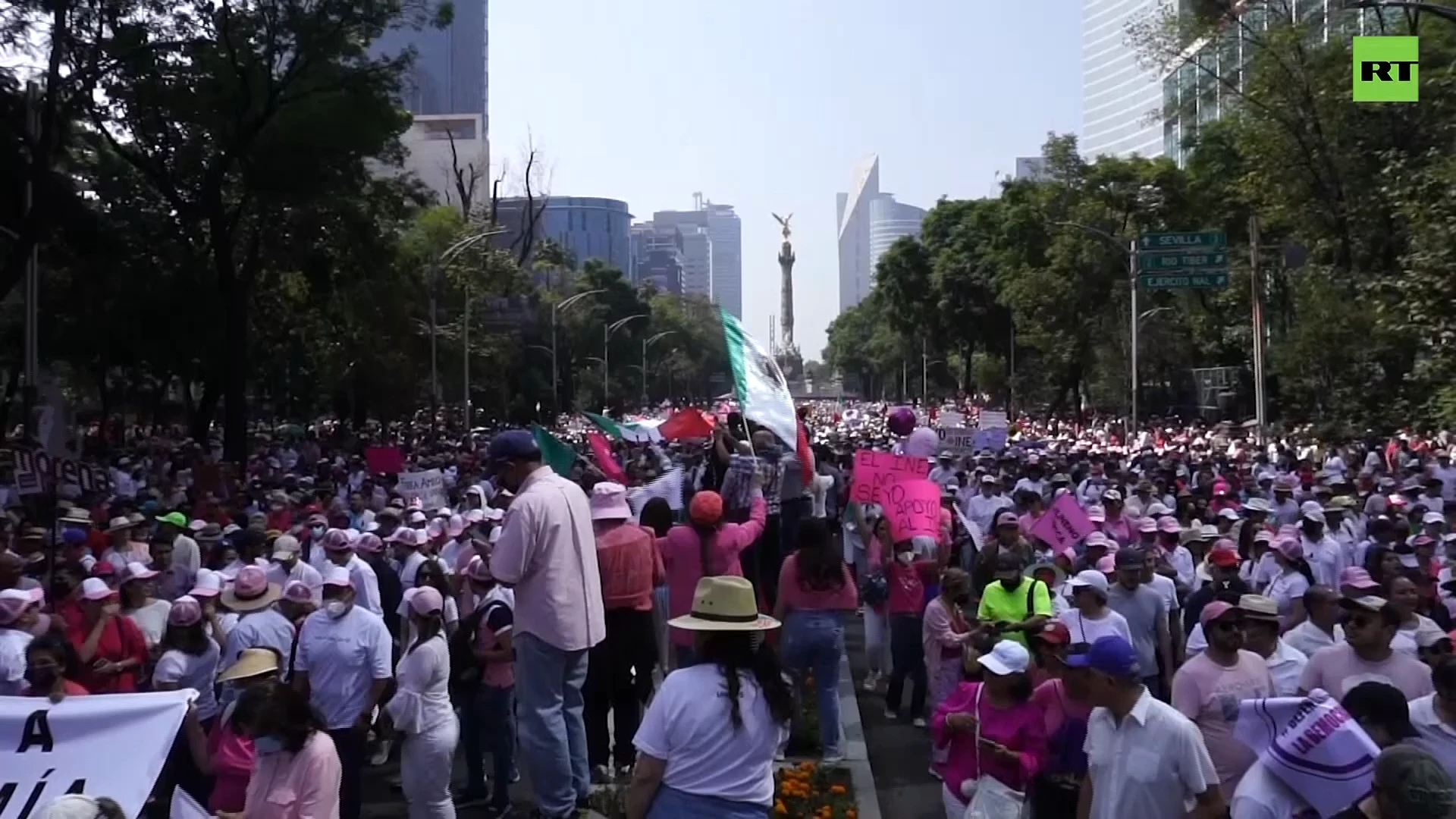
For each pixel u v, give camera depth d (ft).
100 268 110.11
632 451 91.97
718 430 45.60
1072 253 176.04
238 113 97.66
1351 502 53.42
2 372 149.28
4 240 98.43
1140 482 62.69
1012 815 21.70
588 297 328.70
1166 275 126.00
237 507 65.46
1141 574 32.27
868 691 45.24
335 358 152.97
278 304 142.00
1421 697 21.90
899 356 398.83
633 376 380.99
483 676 31.83
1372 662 23.22
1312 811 16.66
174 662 28.50
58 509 52.26
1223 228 170.40
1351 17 124.16
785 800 28.14
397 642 40.52
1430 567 41.45
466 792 33.32
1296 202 122.42
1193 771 18.03
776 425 37.29
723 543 33.17
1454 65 104.99
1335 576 42.65
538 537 24.50
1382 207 111.14
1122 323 180.24
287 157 101.45
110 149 107.86
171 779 26.73
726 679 16.21
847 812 28.43
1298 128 119.24
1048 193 182.60
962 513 59.47
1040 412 244.63
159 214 112.06
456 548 46.06
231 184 111.34
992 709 22.24
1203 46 129.49
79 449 75.77
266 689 20.20
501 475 25.40
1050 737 22.08
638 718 32.27
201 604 31.07
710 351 497.87
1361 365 114.73
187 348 120.57
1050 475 76.13
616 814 25.98
